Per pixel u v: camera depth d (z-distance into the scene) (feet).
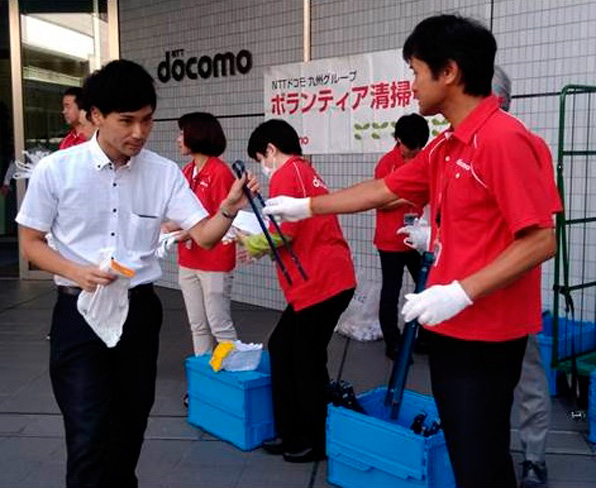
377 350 17.19
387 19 17.97
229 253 13.34
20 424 13.08
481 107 6.63
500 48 16.02
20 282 26.84
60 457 11.69
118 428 8.41
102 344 7.91
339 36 19.10
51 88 26.86
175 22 23.68
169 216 8.65
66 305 8.02
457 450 6.89
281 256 11.08
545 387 10.17
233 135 22.36
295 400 11.46
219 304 13.47
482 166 6.42
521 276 6.32
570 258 15.23
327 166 19.70
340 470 10.37
